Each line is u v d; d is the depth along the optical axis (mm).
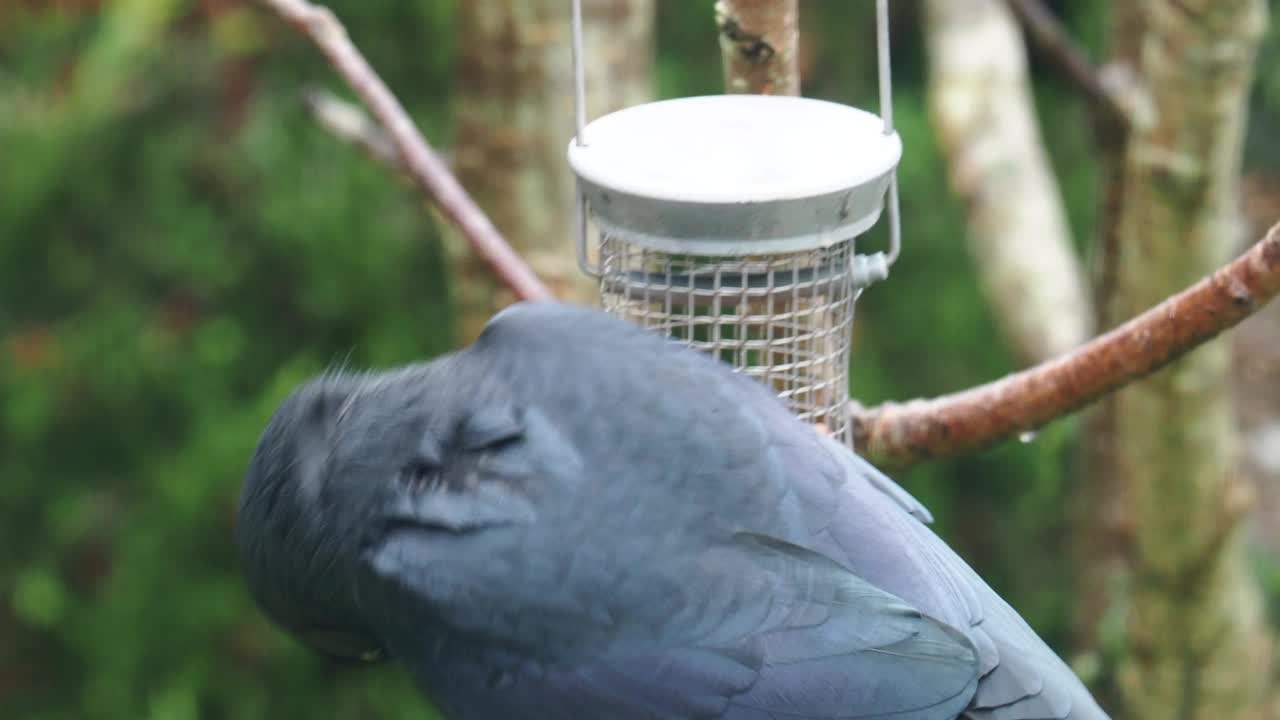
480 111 8117
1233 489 7586
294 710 12438
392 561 5152
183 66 12352
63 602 12680
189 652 12406
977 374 12844
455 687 5121
